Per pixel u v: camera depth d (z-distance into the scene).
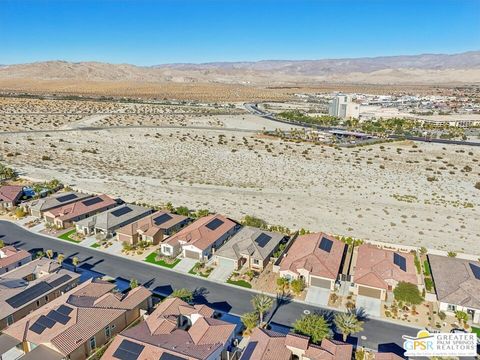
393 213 79.19
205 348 35.97
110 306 41.97
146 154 123.94
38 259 53.62
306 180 100.56
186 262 56.97
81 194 79.81
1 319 40.50
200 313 41.56
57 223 68.06
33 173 98.50
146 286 50.78
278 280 50.16
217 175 104.00
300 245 58.31
